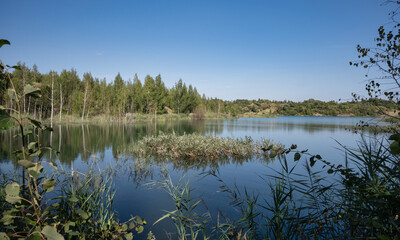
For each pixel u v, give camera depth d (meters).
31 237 1.61
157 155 13.32
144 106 66.94
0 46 1.58
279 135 26.41
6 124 1.67
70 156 12.73
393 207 2.12
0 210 3.47
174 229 4.84
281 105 175.62
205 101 105.38
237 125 44.81
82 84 65.62
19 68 1.74
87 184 5.84
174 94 80.31
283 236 3.19
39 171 1.92
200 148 13.10
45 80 52.72
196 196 6.85
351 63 3.87
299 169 10.16
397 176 2.32
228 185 8.00
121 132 26.95
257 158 12.75
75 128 32.22
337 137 24.86
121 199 6.49
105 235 3.32
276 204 3.53
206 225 4.90
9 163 10.05
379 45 3.48
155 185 7.85
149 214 5.59
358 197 2.53
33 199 1.96
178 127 36.47
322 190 3.11
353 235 2.31
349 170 2.71
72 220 2.44
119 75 72.25
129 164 10.75
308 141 21.31
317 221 2.88
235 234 4.03
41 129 2.05
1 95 23.48
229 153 13.73
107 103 56.06
